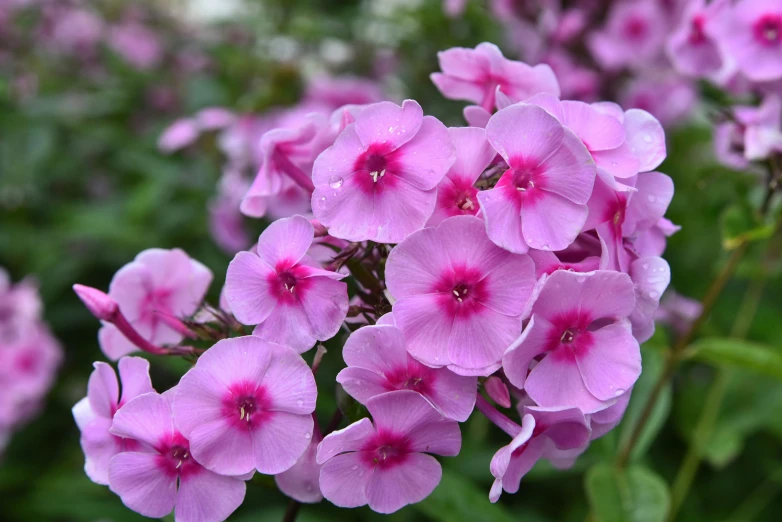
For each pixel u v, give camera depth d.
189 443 0.29
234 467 0.30
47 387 0.56
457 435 0.30
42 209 0.67
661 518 0.37
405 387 0.29
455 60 0.34
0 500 0.53
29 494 0.53
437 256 0.29
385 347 0.29
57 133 0.70
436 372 0.29
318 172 0.30
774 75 0.42
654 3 0.60
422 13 0.71
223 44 0.80
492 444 0.47
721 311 0.55
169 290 0.35
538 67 0.33
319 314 0.30
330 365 0.44
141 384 0.31
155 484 0.30
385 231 0.30
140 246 0.60
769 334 0.54
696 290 0.56
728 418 0.48
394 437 0.29
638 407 0.41
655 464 0.53
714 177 0.46
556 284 0.29
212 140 0.69
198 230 0.64
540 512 0.49
